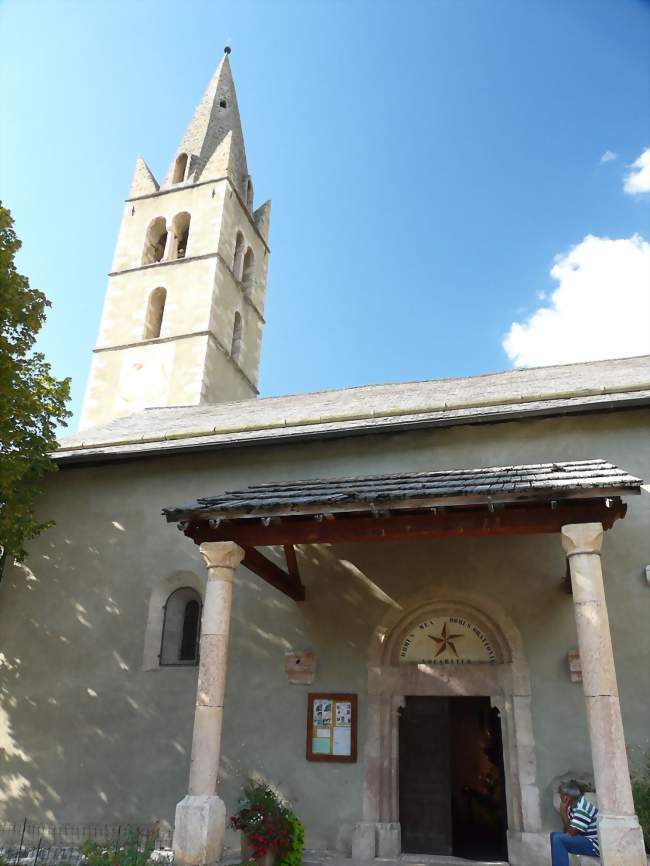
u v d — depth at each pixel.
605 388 8.55
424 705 8.43
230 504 6.62
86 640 9.43
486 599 7.96
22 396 8.66
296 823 6.98
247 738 8.19
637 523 7.84
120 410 19.78
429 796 8.05
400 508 6.17
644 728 7.00
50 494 10.54
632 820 4.96
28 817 8.66
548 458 8.51
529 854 6.82
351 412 9.96
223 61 27.50
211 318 20.28
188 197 23.08
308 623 8.50
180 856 5.64
